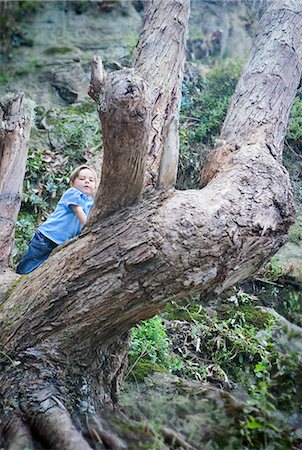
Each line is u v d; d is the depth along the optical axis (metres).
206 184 3.00
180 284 2.41
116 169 2.36
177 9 3.65
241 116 3.30
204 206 2.47
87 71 7.38
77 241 2.56
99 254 2.43
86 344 2.61
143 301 2.46
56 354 2.56
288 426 2.43
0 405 2.49
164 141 2.58
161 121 3.04
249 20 8.01
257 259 2.69
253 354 3.74
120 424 2.49
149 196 2.50
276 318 4.20
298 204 5.25
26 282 2.72
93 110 6.60
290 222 2.78
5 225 3.25
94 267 2.43
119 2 8.59
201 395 2.79
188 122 6.18
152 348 3.52
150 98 2.22
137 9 8.68
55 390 2.51
